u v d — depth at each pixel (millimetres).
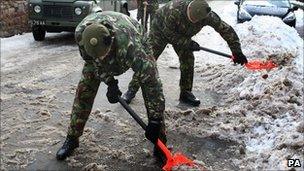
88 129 5297
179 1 5398
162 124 4359
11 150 4859
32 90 7027
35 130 5395
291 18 13422
